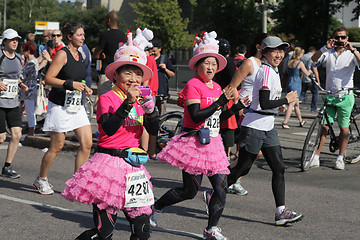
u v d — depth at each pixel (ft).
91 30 202.49
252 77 28.43
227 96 20.92
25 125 53.52
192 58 21.68
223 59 21.88
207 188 31.83
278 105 23.59
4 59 32.58
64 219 25.07
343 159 39.70
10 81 32.89
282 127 58.39
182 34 169.99
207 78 21.79
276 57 24.14
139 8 178.40
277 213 24.32
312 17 140.56
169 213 26.32
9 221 24.57
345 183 33.30
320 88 37.22
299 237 22.84
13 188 30.86
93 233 17.37
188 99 21.38
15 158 40.27
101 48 41.75
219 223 24.70
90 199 17.13
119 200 17.10
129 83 17.60
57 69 27.58
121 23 183.52
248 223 24.79
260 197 29.73
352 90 36.96
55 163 38.58
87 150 28.19
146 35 18.88
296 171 36.73
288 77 58.95
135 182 17.28
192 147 21.62
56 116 28.02
